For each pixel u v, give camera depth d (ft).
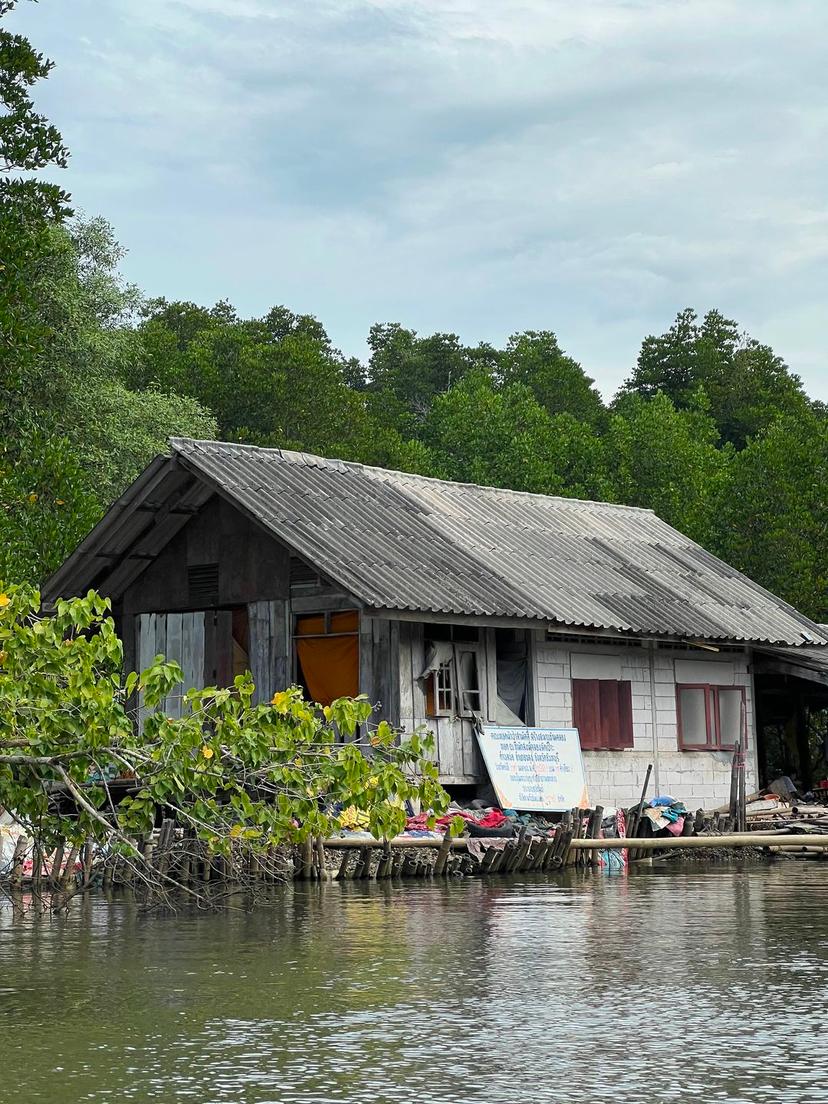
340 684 83.10
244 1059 27.96
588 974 37.68
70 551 94.63
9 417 97.04
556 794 84.07
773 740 135.44
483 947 42.86
